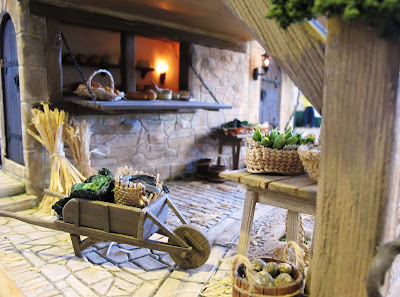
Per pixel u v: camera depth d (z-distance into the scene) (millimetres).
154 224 2404
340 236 1242
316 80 1316
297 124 9711
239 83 6070
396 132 1114
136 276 2299
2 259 2463
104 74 5215
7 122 4340
